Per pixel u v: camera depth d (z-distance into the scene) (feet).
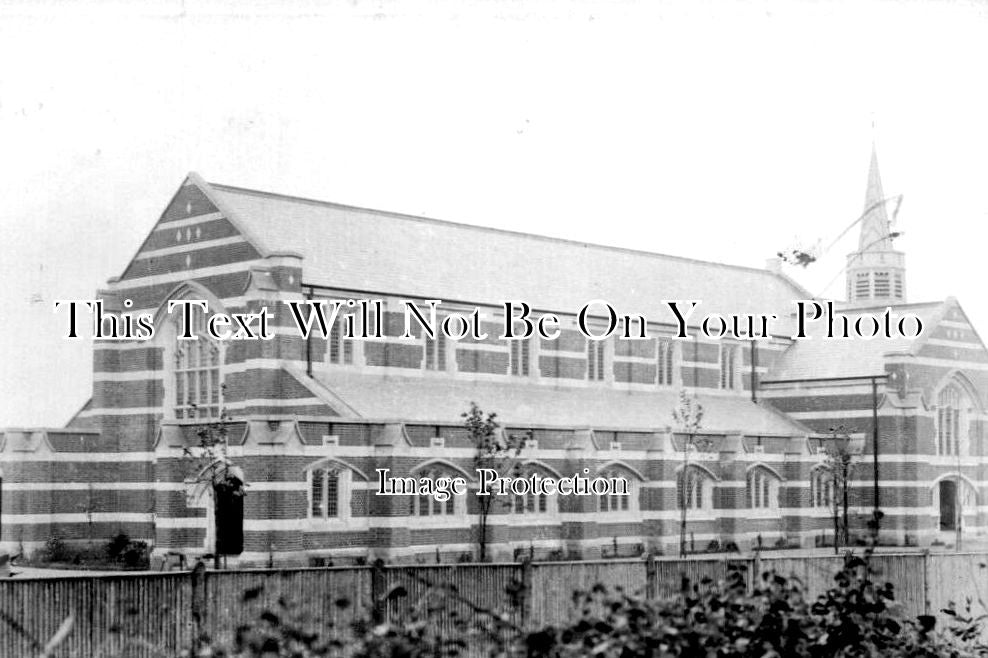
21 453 231.91
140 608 113.70
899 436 280.31
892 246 332.19
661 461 248.73
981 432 295.89
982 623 150.00
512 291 260.62
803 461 275.80
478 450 216.95
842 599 92.94
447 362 245.65
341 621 114.93
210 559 202.08
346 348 230.68
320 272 229.86
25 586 110.01
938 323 289.33
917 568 148.97
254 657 84.48
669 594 111.86
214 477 201.87
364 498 207.21
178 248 234.58
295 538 198.08
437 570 124.88
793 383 295.89
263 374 217.15
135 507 234.79
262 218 231.91
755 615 86.94
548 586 129.18
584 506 234.38
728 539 260.83
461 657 112.78
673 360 287.48
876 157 335.47
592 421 249.55
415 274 246.06
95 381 240.94
